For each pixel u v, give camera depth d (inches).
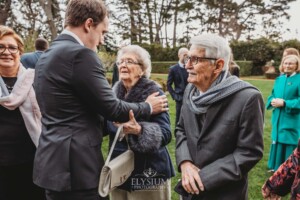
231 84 66.9
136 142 76.7
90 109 66.4
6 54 90.3
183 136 78.2
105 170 68.0
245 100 65.5
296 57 157.2
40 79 66.2
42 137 67.9
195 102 70.4
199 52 67.1
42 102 66.3
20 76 91.0
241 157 65.7
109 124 83.6
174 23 1619.1
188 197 72.8
